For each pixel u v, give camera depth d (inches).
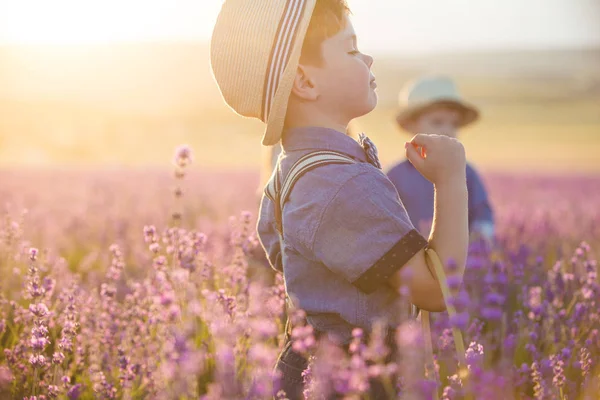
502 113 2962.6
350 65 90.0
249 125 2586.1
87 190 555.5
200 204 423.8
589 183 722.8
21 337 127.6
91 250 267.0
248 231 136.3
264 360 79.9
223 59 92.5
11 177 729.0
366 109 92.7
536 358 115.4
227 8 93.2
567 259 190.5
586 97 3683.6
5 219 175.6
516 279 155.2
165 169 930.7
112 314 133.1
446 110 231.1
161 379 102.2
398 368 84.3
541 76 5024.6
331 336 87.0
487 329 137.3
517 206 431.8
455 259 84.4
